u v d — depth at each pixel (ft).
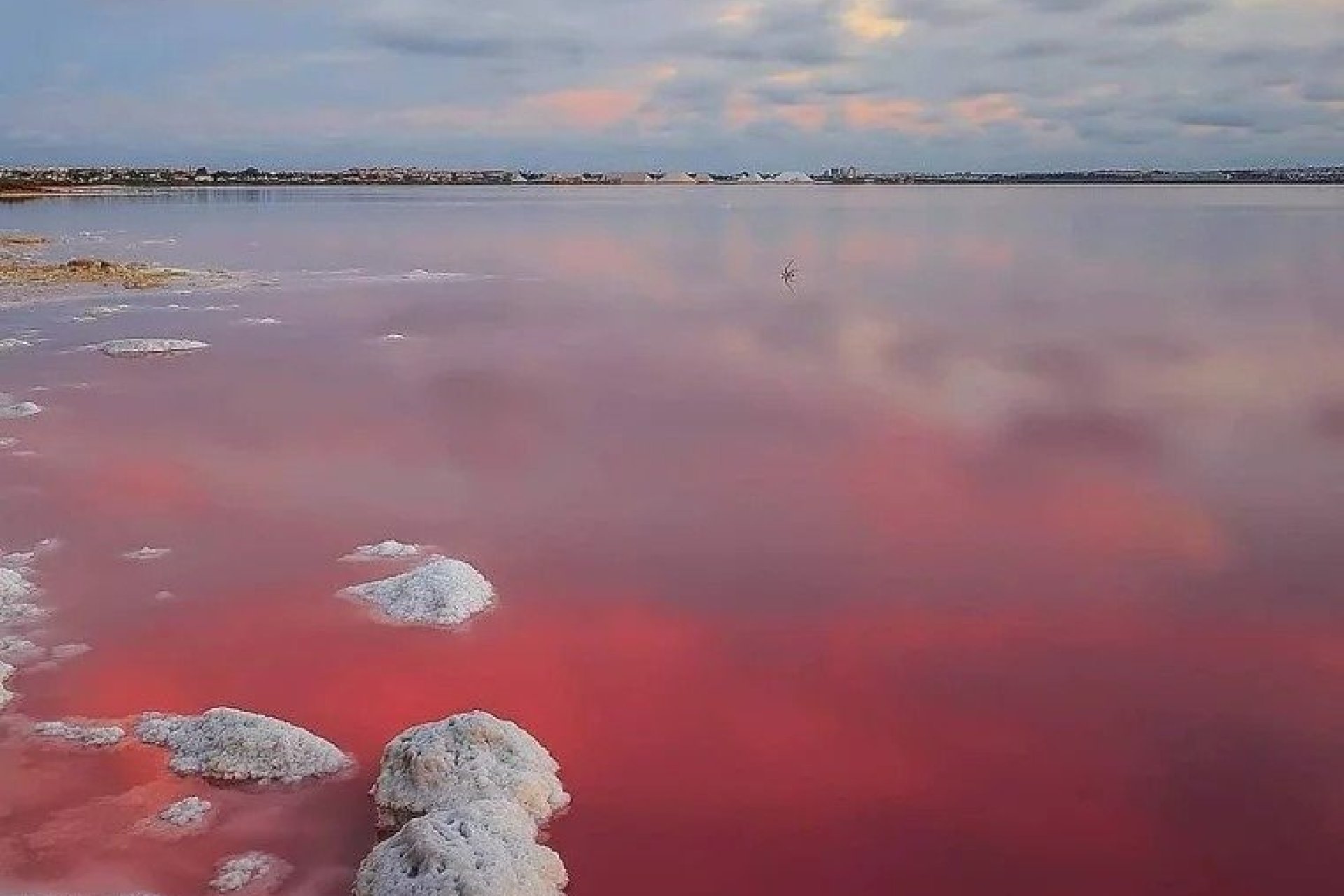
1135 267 158.92
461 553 45.32
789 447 60.85
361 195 588.50
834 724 32.89
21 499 51.03
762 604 40.75
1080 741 32.17
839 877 26.61
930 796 29.66
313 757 29.89
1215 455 59.31
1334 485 54.03
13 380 76.69
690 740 32.01
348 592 41.11
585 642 37.73
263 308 115.03
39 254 168.25
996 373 80.94
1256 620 39.42
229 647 36.96
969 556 45.19
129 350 86.63
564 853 27.14
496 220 303.48
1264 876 26.86
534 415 67.82
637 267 164.66
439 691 34.40
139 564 43.68
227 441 61.36
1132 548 45.98
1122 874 26.89
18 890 25.14
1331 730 32.68
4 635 37.42
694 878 26.40
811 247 205.26
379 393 73.67
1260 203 425.69
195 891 25.26
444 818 25.34
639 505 51.24
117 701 33.35
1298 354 87.66
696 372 81.61
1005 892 26.25
